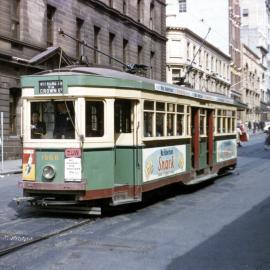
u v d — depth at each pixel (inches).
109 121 433.1
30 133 432.5
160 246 335.0
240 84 3617.1
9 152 1114.1
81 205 434.3
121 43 1620.3
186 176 585.9
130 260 300.4
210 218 435.2
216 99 714.8
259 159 1130.7
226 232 378.9
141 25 1743.4
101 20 1489.9
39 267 285.4
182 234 371.6
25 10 1152.2
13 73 1124.5
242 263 296.2
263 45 4554.6
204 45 2632.9
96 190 422.9
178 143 560.4
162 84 513.3
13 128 1151.6
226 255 313.7
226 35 3181.6
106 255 311.3
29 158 430.3
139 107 461.7
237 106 850.1
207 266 289.3
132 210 478.0
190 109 600.1
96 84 425.7
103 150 428.8
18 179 776.3
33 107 435.5
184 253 317.4
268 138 1477.6
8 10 1103.0
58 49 1215.6
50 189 418.6
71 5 1332.4
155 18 1900.8
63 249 325.1
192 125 630.5
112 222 416.2
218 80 2930.6
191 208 490.3
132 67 581.0
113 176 436.1
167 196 576.4
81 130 418.3
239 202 526.6
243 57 3705.7
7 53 1087.6
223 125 765.3
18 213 456.8
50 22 1266.0
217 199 550.6
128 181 459.5
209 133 695.1
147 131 480.4
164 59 2001.7
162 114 516.7
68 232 376.5
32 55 1186.0
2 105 1088.8
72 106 422.3
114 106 442.6
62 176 420.5
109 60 1539.1
